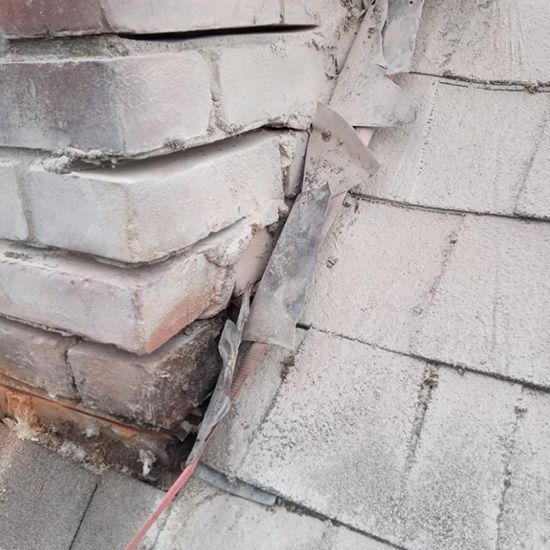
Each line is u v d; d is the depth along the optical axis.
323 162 1.33
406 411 1.10
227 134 1.08
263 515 1.08
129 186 0.87
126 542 1.11
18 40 0.92
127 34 0.87
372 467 1.06
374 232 1.32
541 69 1.33
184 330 1.14
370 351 1.18
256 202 1.20
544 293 1.13
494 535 0.96
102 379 1.08
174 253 1.00
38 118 0.93
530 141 1.27
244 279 1.24
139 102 0.87
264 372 1.22
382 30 1.42
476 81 1.38
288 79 1.23
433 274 1.22
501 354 1.10
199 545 1.08
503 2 1.42
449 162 1.32
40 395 1.23
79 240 0.96
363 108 1.37
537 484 0.98
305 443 1.12
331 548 1.02
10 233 1.05
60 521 1.16
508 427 1.04
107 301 0.97
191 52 0.97
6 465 1.26
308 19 1.28
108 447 1.21
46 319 1.08
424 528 0.99
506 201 1.23
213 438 1.17
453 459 1.04
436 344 1.15
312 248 1.24
